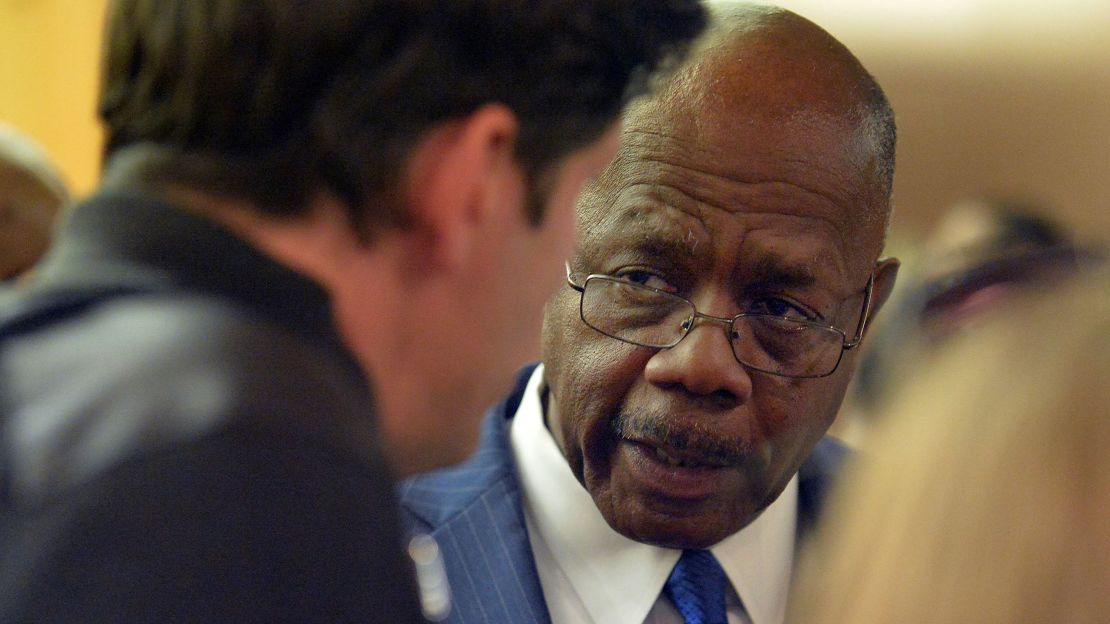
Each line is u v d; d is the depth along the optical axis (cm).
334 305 147
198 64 143
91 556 116
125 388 127
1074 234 128
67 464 121
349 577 127
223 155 146
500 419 271
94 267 143
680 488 225
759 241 214
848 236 221
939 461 137
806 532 254
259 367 133
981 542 132
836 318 226
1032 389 135
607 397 225
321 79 145
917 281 148
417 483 261
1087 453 132
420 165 150
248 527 121
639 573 243
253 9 142
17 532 118
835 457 261
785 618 247
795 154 212
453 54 148
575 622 246
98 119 159
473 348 166
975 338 142
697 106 213
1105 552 129
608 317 223
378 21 144
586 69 159
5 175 437
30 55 732
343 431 135
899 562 136
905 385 149
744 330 219
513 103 153
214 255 141
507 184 158
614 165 221
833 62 216
